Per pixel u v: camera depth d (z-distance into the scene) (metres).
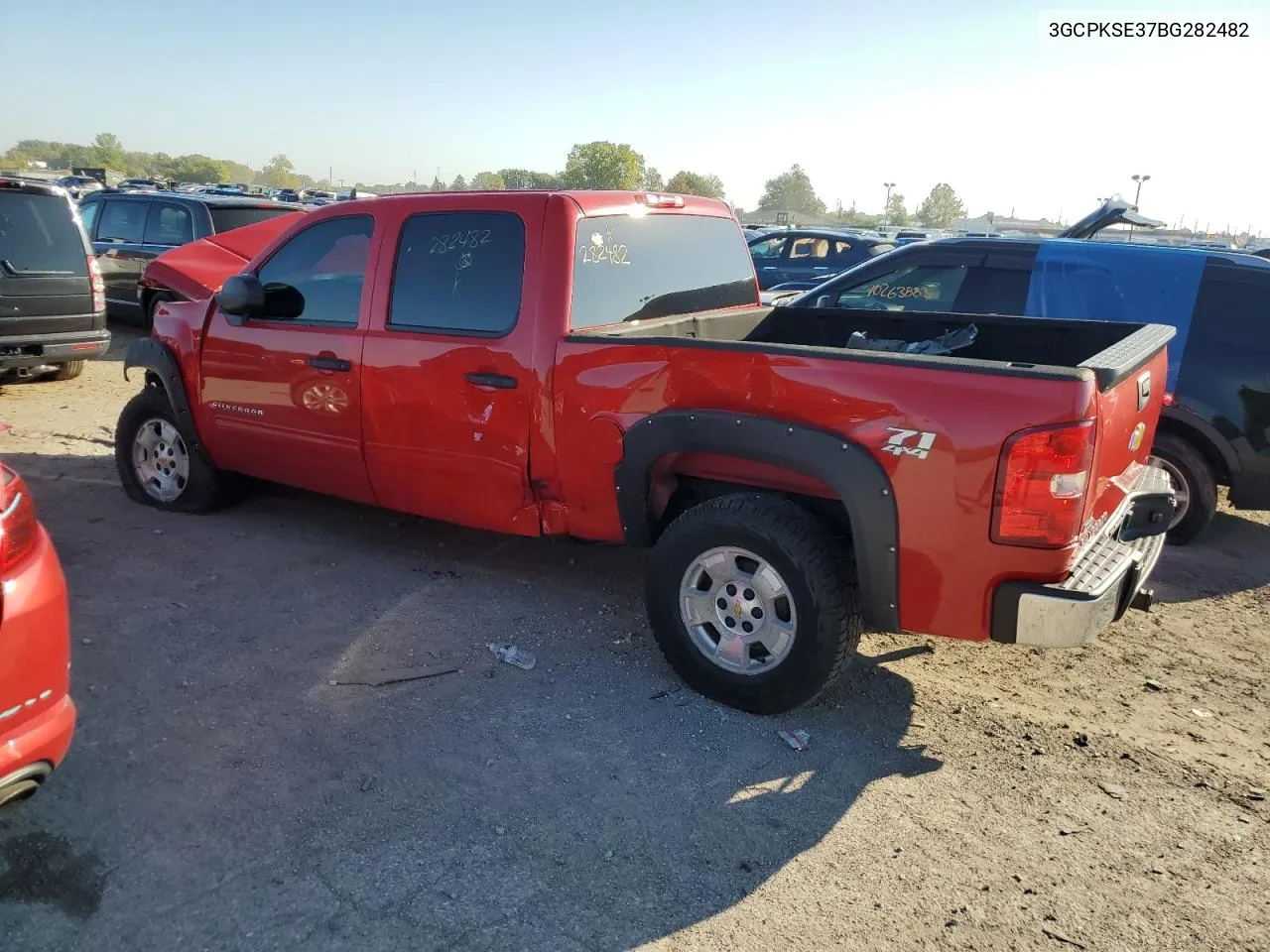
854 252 15.27
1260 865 2.92
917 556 3.21
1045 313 6.07
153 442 5.77
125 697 3.63
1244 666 4.30
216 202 11.82
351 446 4.74
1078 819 3.12
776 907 2.69
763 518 3.46
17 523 2.49
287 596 4.60
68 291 8.62
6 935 2.49
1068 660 4.29
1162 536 3.81
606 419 3.82
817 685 3.51
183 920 2.56
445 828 2.97
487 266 4.18
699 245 4.89
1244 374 5.53
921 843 2.98
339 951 2.48
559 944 2.54
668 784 3.24
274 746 3.37
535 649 4.17
